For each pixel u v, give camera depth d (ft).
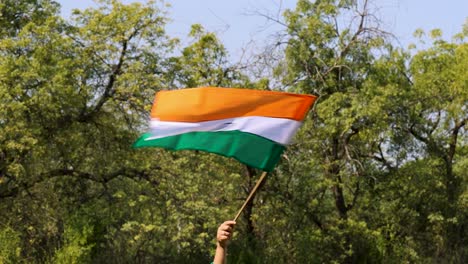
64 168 120.06
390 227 141.08
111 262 120.88
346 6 133.49
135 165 120.57
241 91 35.94
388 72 139.33
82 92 115.96
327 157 135.74
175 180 120.98
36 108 111.34
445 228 143.43
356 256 133.69
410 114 137.80
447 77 142.31
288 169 132.26
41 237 120.06
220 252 31.76
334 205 143.02
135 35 120.67
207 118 35.88
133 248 123.85
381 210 140.67
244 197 130.31
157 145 35.94
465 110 142.82
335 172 135.23
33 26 115.34
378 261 133.59
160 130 36.04
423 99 140.87
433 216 139.03
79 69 115.55
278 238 133.08
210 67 127.95
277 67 129.80
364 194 142.72
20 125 108.78
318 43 133.28
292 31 132.36
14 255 108.37
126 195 119.75
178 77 124.16
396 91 132.87
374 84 133.39
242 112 35.86
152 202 121.19
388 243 138.82
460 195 142.82
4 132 108.47
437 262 142.31
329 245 132.77
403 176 140.15
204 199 121.60
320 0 133.69
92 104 118.32
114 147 120.47
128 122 120.47
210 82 126.41
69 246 112.16
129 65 119.85
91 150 120.16
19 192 115.85
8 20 123.03
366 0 132.98
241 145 35.32
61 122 115.34
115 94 119.44
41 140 112.78
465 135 150.92
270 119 35.70
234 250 123.95
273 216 132.77
